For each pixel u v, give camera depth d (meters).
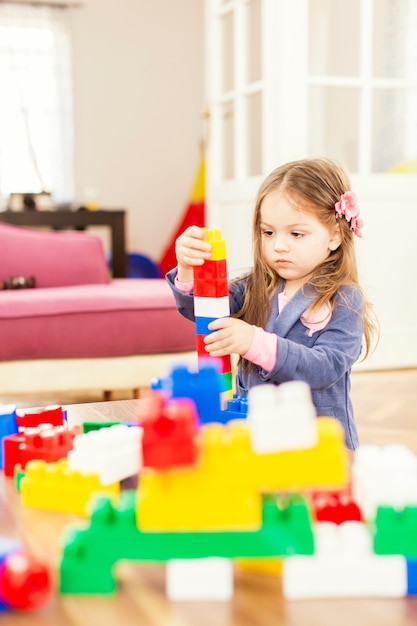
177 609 0.57
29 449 0.88
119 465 0.76
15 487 0.85
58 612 0.56
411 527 0.60
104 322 2.22
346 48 3.06
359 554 0.60
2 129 5.14
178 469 0.59
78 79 5.26
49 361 2.21
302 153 2.98
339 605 0.57
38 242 2.60
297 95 2.96
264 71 3.02
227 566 0.58
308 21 2.97
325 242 1.21
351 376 2.98
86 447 0.76
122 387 2.26
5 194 5.14
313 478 0.59
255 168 3.21
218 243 1.02
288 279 1.26
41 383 2.20
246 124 3.23
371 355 3.10
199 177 4.87
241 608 0.57
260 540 0.60
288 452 0.59
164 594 0.59
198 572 0.58
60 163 5.23
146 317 2.25
